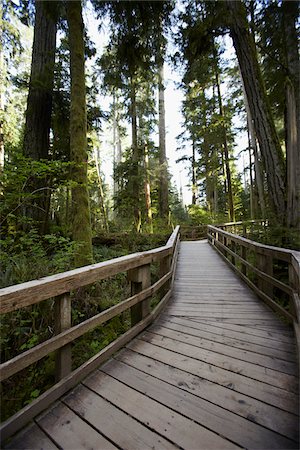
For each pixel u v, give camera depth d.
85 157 5.08
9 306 1.36
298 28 5.99
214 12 5.75
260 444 1.31
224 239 7.56
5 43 9.80
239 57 5.52
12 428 1.38
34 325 2.94
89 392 1.74
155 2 5.76
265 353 2.24
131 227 13.59
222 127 14.41
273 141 5.28
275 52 6.73
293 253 2.58
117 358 2.19
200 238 15.30
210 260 7.17
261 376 1.90
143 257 2.82
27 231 5.73
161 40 6.64
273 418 1.48
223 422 1.46
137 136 14.33
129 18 6.06
